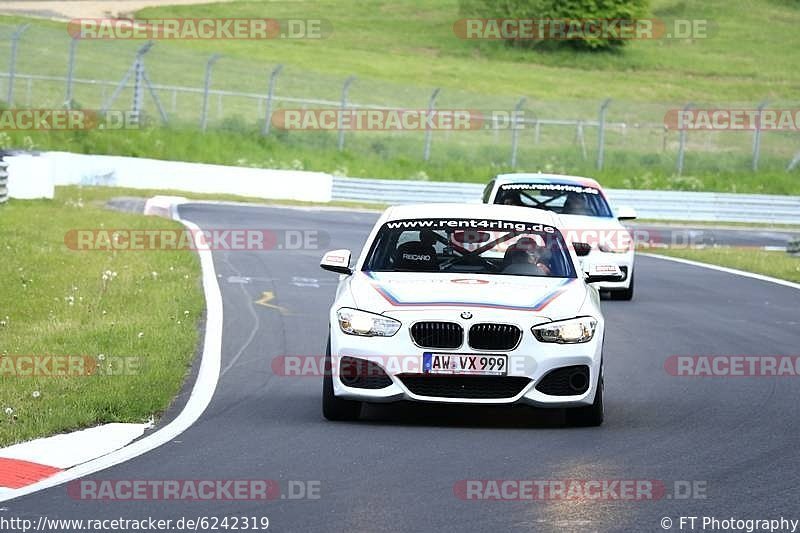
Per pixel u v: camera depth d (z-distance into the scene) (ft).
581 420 114.21
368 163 570.46
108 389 124.57
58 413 112.06
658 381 141.38
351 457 98.84
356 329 111.86
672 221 480.23
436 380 111.04
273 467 95.04
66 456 98.27
